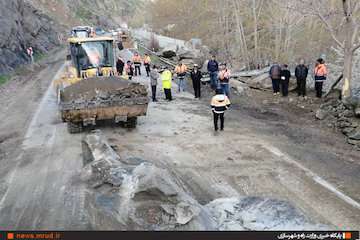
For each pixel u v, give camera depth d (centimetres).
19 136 1166
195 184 797
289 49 2775
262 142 1074
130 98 1150
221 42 3269
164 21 6066
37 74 2598
